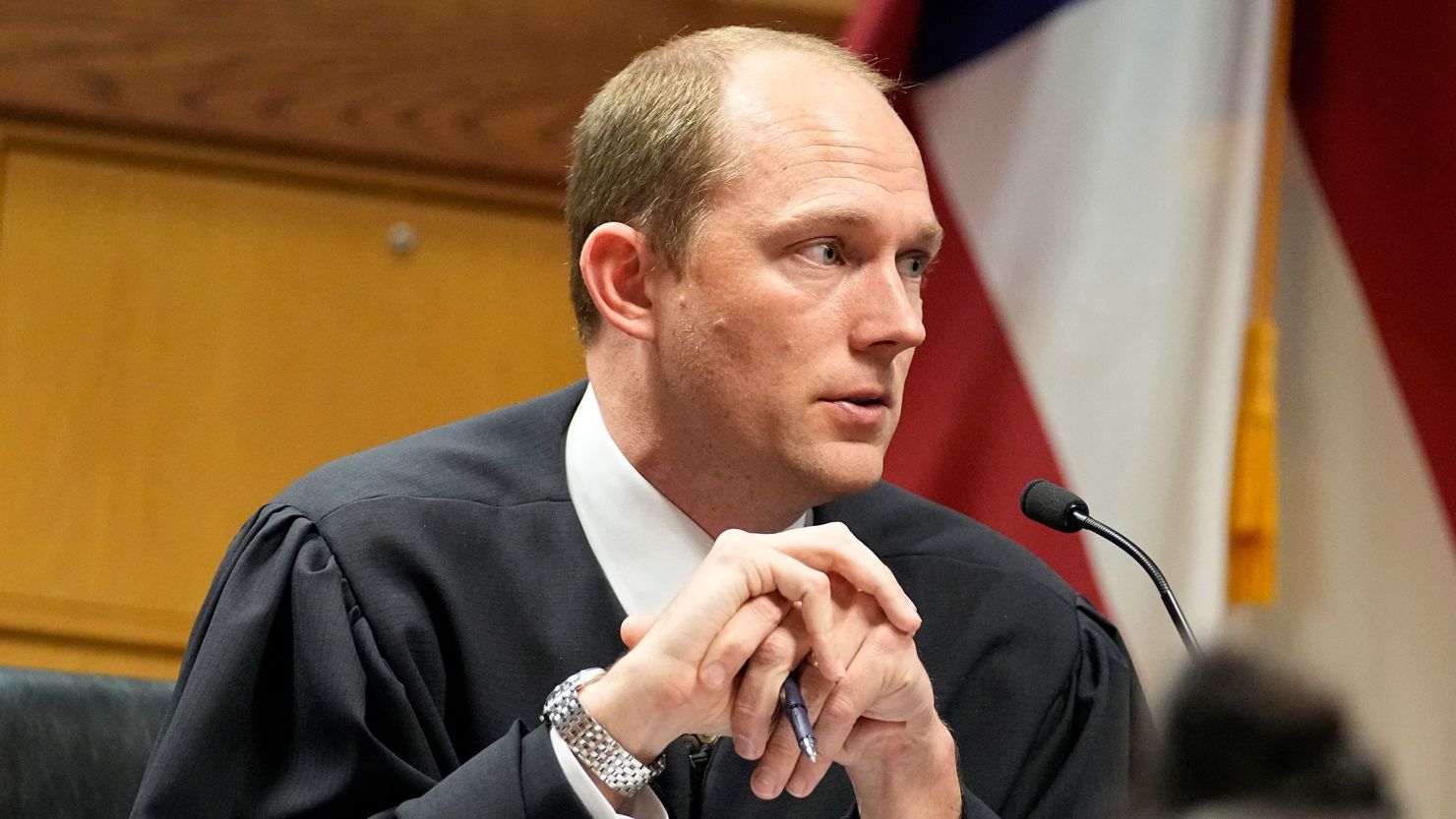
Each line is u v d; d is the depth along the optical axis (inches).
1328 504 346.9
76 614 448.8
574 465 268.8
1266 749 76.3
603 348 264.4
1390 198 367.2
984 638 278.2
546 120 475.5
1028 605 284.4
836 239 241.3
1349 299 366.0
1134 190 373.7
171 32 457.4
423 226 473.4
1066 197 379.2
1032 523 364.5
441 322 472.7
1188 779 77.3
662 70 256.8
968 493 374.6
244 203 464.1
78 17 453.7
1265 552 339.9
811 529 217.5
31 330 452.4
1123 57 379.6
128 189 458.6
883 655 213.8
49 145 455.2
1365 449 354.9
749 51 254.7
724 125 244.8
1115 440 363.3
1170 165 371.2
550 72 475.2
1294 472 354.3
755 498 255.3
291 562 250.4
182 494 455.8
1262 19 369.4
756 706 208.4
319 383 465.1
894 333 238.8
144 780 237.5
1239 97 369.4
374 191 471.2
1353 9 375.6
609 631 255.8
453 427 281.9
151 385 456.8
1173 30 375.6
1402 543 331.3
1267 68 368.5
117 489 452.8
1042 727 275.4
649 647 209.0
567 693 213.3
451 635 251.6
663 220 247.9
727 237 242.2
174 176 461.4
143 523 453.7
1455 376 352.2
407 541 253.4
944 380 380.5
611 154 256.8
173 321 458.9
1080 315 372.2
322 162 468.1
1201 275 363.9
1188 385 359.3
